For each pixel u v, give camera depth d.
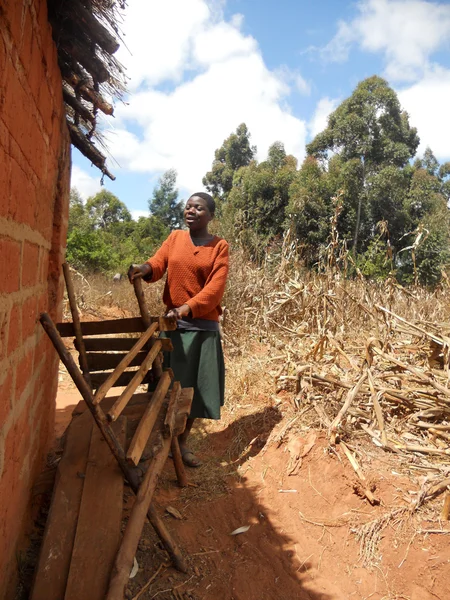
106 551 2.04
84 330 3.09
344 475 3.22
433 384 3.63
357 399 3.90
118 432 2.57
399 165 20.17
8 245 1.69
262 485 3.42
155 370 3.16
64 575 1.96
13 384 1.91
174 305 3.66
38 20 2.01
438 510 2.88
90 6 2.57
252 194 18.86
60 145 2.96
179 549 2.72
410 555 2.68
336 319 5.80
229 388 4.84
